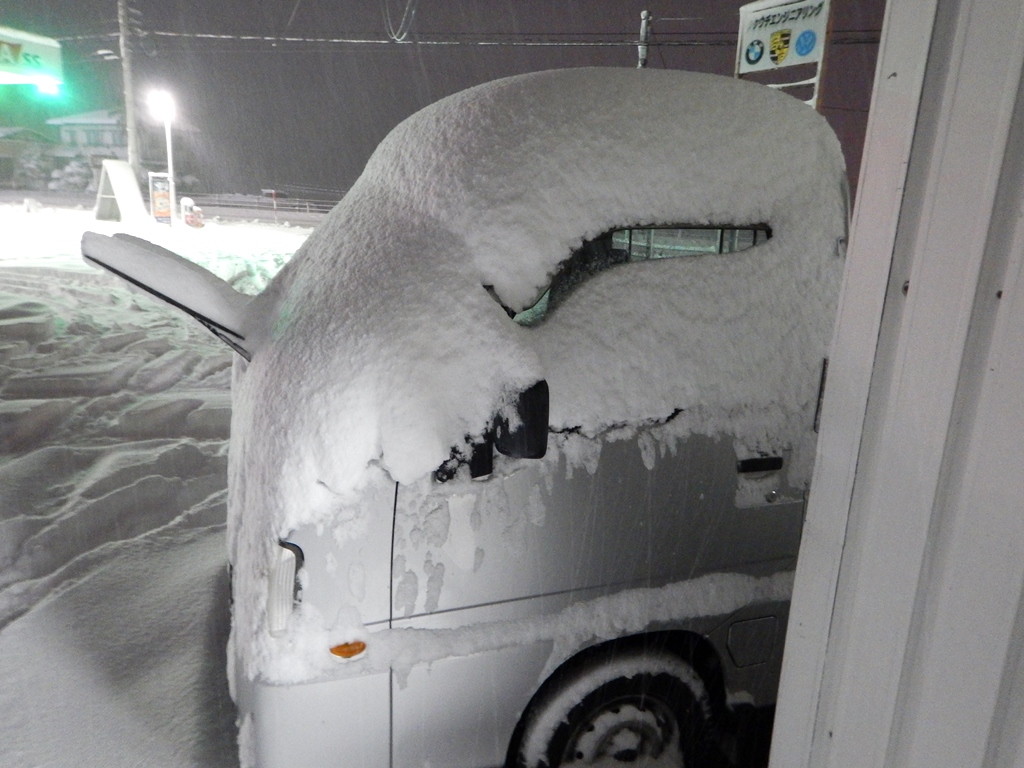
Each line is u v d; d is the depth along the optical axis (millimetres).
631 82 2340
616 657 2107
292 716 1793
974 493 870
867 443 1057
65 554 3709
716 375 2123
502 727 2002
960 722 899
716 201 2215
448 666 1901
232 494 2498
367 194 2520
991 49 850
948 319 906
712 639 2193
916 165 963
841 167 2467
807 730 1195
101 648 2973
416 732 1914
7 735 2490
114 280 11086
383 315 1932
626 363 2033
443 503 1864
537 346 1977
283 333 2213
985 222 854
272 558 1786
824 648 1149
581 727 2121
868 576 1052
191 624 3135
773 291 2238
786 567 2268
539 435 1736
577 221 2076
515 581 1959
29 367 6531
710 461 2119
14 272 11203
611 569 2057
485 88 2453
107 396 6020
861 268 1052
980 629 866
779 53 7941
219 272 12398
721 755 2396
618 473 2020
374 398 1812
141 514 4148
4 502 4145
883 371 1023
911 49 960
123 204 22547
